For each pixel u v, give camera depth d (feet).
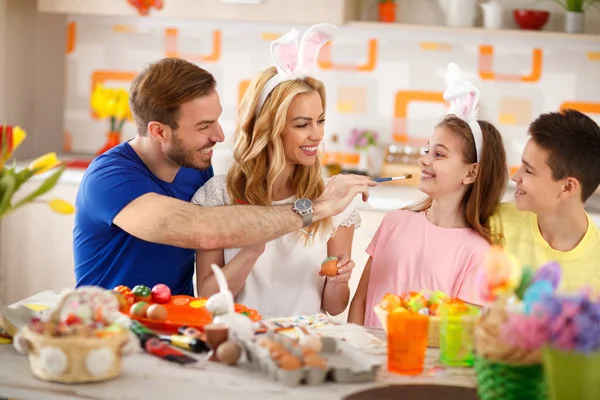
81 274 7.27
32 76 13.29
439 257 6.95
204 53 13.11
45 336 4.75
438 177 6.95
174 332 5.70
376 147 12.57
